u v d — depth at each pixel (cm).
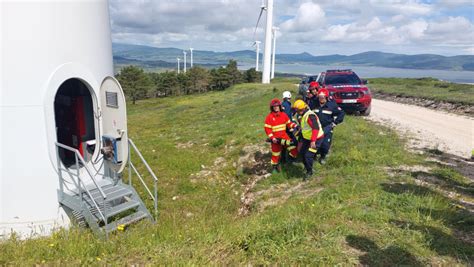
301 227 438
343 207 508
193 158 1046
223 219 592
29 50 547
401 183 606
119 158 597
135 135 1773
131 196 636
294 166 779
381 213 476
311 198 572
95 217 560
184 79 8319
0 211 573
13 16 531
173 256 403
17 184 571
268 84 4059
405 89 2488
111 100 598
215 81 8412
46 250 450
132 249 438
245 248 417
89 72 614
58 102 738
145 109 4053
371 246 397
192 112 2597
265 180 757
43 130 573
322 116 725
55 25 564
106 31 658
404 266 354
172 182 877
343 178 661
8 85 543
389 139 964
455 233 425
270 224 459
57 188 602
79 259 417
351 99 1359
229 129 1379
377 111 1608
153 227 547
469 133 1083
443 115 1491
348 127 1086
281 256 385
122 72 7556
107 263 405
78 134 702
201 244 430
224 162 982
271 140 741
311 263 367
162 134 1666
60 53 575
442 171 669
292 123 738
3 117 549
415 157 783
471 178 653
